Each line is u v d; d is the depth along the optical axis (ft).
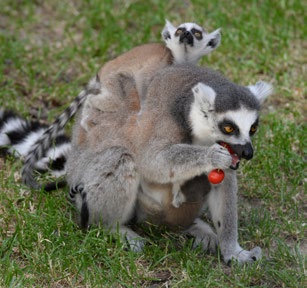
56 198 64.90
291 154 72.69
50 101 83.82
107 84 65.77
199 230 61.16
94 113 63.46
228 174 58.23
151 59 72.43
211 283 52.90
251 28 97.14
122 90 64.54
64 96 84.43
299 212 64.90
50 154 70.74
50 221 60.54
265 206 66.33
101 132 61.52
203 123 56.70
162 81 59.57
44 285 53.21
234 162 55.31
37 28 101.40
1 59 89.66
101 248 56.80
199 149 55.31
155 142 57.36
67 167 64.80
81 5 107.34
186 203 59.16
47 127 76.33
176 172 56.08
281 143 74.38
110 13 102.53
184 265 55.72
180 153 55.72
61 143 71.92
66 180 66.08
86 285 52.80
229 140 55.93
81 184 59.93
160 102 58.39
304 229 61.87
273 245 60.23
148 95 59.88
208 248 59.93
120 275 54.24
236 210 58.75
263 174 70.49
